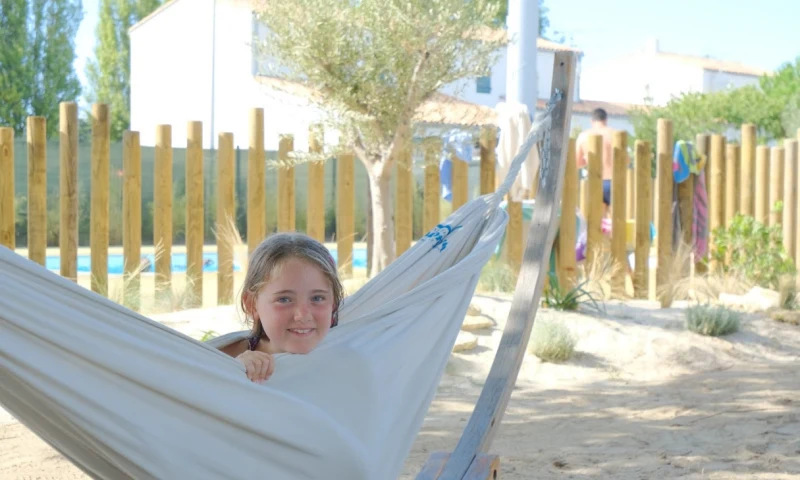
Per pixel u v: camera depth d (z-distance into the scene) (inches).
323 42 413.7
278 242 125.5
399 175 466.9
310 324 124.0
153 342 110.7
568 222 460.8
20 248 822.5
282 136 453.7
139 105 1414.9
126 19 1836.9
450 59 413.1
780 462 233.5
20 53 1508.4
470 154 468.1
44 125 407.2
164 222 432.5
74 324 106.1
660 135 498.3
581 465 233.9
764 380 328.5
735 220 498.6
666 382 330.0
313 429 118.3
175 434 111.7
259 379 119.7
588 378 336.5
